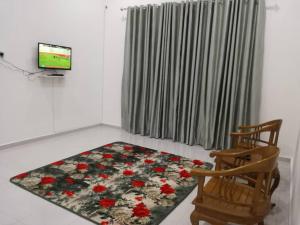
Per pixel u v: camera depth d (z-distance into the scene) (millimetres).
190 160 3311
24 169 2803
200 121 3936
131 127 4586
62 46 3906
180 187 2539
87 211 2057
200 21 3664
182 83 3986
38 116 3822
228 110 3680
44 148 3537
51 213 2021
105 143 3912
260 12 3281
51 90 3967
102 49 4844
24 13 3387
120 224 1913
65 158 3189
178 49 3889
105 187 2469
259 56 3393
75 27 4195
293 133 3414
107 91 4969
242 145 2568
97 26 4637
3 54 3211
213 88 3740
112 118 5004
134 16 4223
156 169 2959
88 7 4387
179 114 4090
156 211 2109
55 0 3789
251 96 3484
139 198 2295
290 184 2729
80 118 4605
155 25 4070
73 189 2402
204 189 1728
